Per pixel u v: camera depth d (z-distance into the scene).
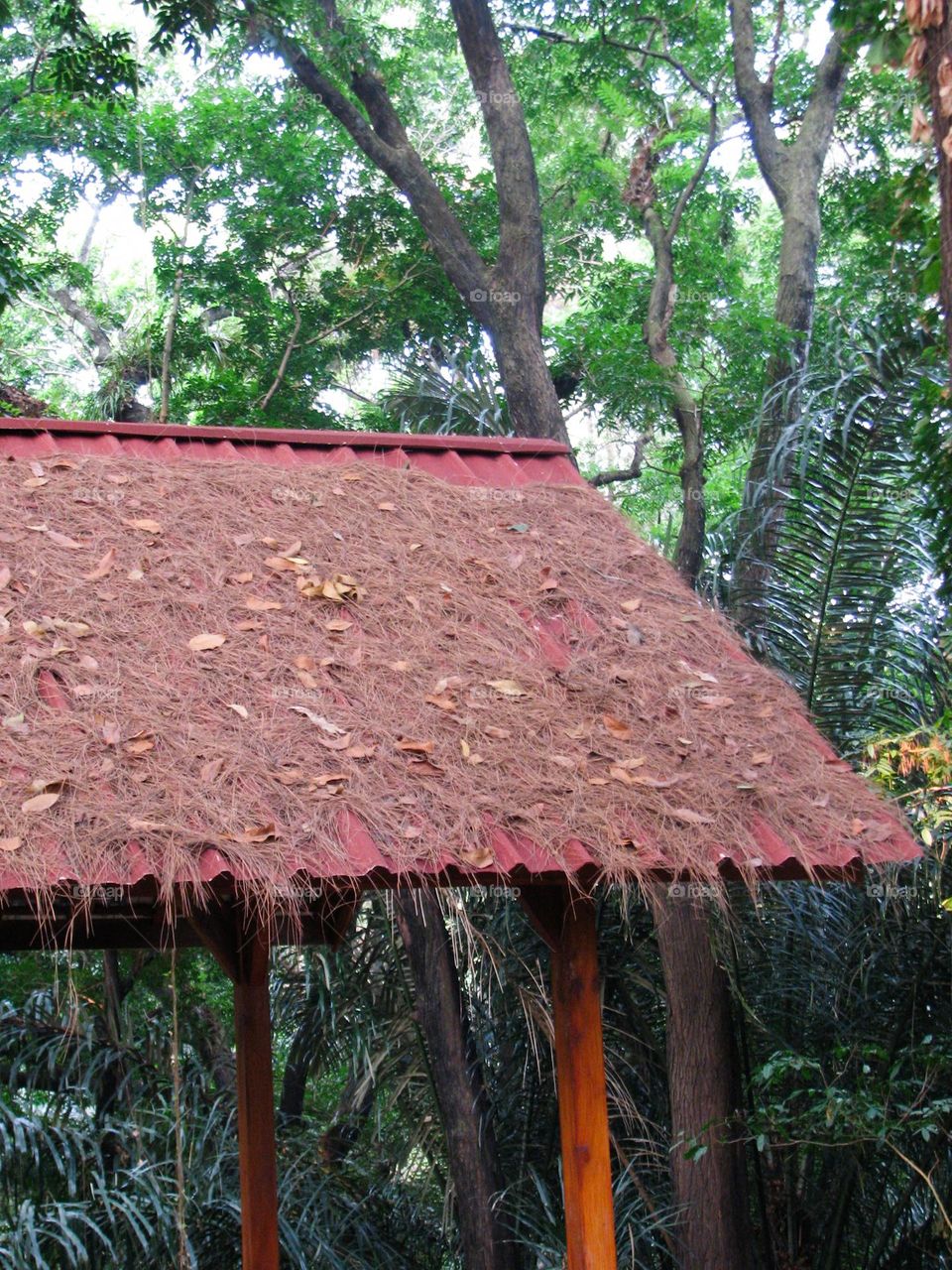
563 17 14.48
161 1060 8.84
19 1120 7.56
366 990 8.92
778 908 8.26
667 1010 8.20
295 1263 7.90
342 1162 8.96
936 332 7.87
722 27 15.49
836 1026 8.23
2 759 3.88
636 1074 8.78
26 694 4.21
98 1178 7.64
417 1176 9.26
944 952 7.97
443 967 8.43
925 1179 6.79
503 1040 8.64
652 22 14.45
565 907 4.48
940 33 4.77
